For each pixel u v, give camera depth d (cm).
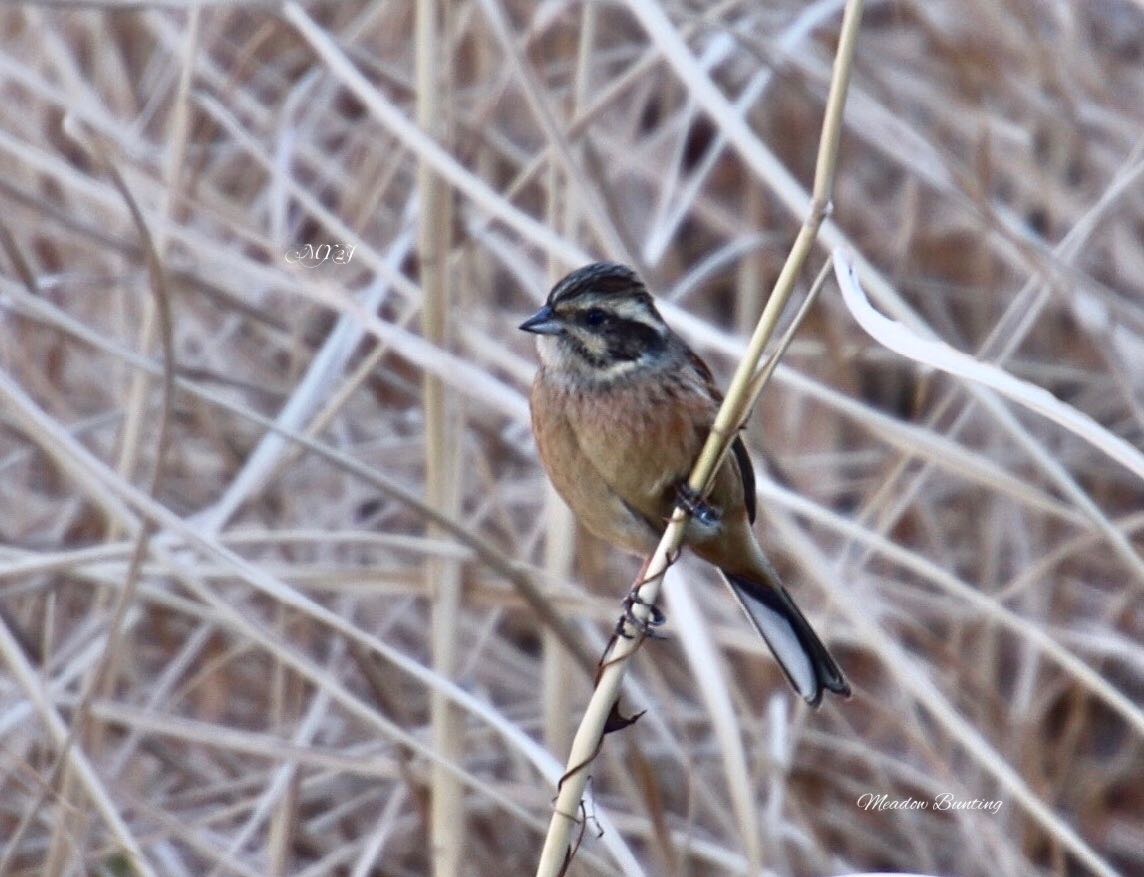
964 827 1034
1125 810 1174
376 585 948
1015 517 1188
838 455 1223
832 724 1137
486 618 1128
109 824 818
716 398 754
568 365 748
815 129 1344
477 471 1135
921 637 1088
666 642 1098
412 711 1116
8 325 1145
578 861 882
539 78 1145
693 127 1343
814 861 984
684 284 1095
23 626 1084
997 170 1322
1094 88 1304
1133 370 1214
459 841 880
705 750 1059
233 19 1288
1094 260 1304
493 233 1149
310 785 1020
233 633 1052
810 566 899
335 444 1152
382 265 963
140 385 1006
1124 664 1212
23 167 1179
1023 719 1097
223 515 945
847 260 635
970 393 1001
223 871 989
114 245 1009
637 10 936
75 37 1325
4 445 1152
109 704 954
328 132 1266
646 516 753
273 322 1082
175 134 1024
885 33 1394
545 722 964
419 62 943
